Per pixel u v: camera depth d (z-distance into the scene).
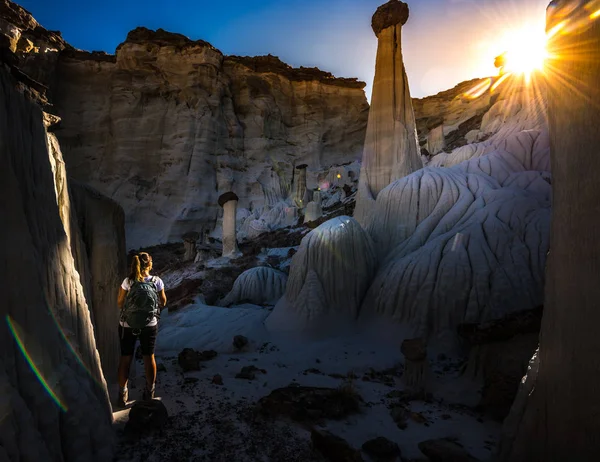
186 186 37.06
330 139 46.09
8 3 32.28
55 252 2.49
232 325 7.70
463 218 8.46
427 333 6.66
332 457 2.56
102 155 37.50
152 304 3.25
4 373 1.78
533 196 8.60
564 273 2.09
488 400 3.85
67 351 2.33
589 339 1.86
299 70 46.78
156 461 2.39
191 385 3.95
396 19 14.65
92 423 2.27
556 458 1.97
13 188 2.09
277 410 3.27
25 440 1.73
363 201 12.87
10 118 2.27
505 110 24.02
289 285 8.56
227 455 2.56
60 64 37.12
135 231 35.31
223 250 22.38
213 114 39.28
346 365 5.80
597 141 1.92
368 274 8.38
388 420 3.57
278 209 36.28
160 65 38.34
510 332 4.43
